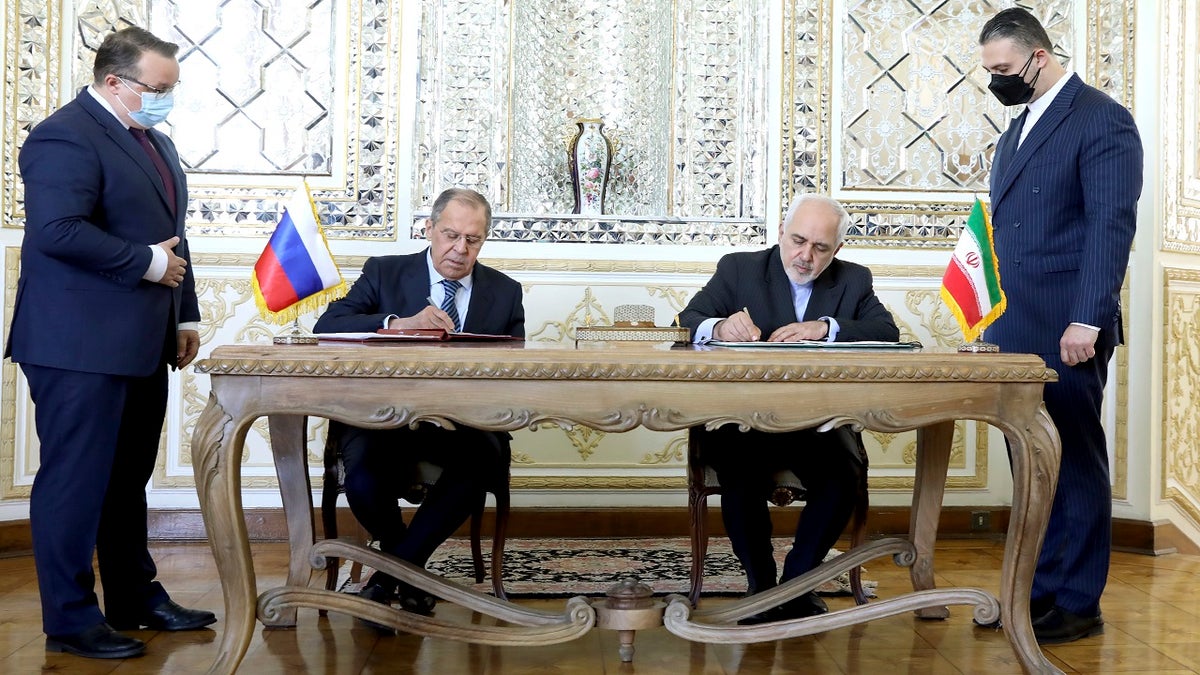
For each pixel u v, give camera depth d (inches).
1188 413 175.5
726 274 135.6
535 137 184.2
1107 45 172.9
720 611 103.0
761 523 119.0
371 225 172.6
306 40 173.9
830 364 86.4
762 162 178.7
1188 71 173.0
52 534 104.3
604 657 107.6
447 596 103.2
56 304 104.2
